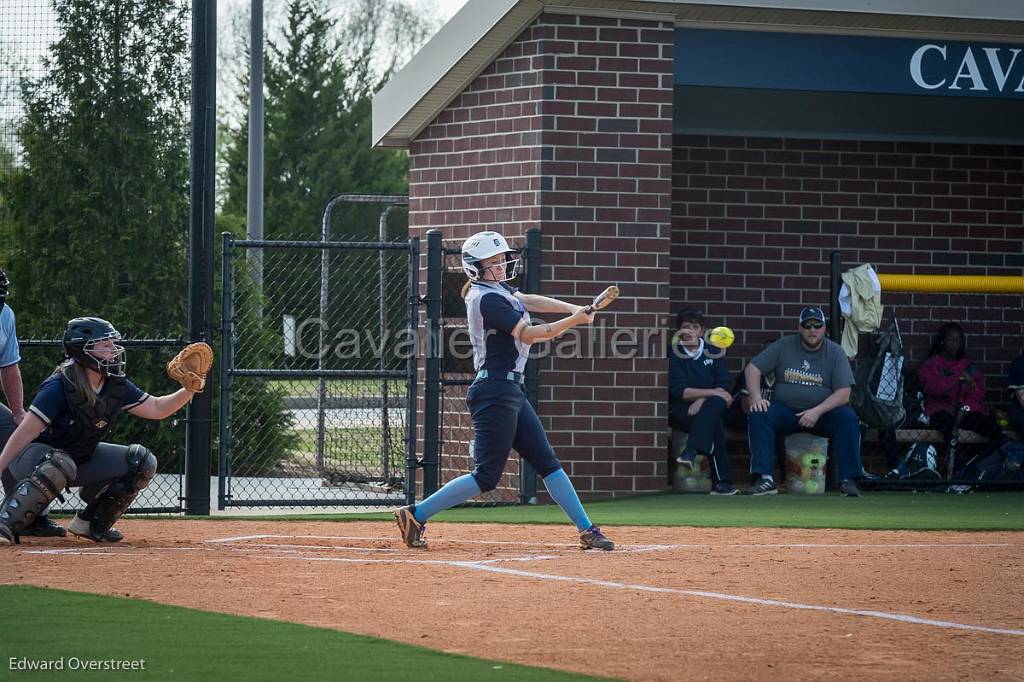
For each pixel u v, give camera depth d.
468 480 26.83
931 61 43.06
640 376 41.50
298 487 45.72
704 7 40.53
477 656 16.66
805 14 41.09
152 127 45.09
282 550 26.86
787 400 42.31
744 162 49.34
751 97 47.41
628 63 41.22
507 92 41.50
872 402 43.22
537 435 27.12
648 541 28.95
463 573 23.36
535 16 40.69
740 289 49.41
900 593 21.89
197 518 35.31
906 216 50.28
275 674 15.45
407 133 44.28
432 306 38.88
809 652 17.23
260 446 50.12
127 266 45.53
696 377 42.50
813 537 29.89
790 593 21.70
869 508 37.19
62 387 26.50
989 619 19.69
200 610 19.44
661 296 41.56
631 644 17.53
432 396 39.03
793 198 49.62
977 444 44.75
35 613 18.95
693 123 48.50
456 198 42.78
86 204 44.91
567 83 40.78
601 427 41.25
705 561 25.33
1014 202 50.91
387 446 45.16
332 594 21.00
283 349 51.09
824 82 42.78
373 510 38.94
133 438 45.97
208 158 36.66
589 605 20.30
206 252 36.81
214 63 36.91
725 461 42.25
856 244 50.03
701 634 18.25
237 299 49.44
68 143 44.50
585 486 41.16
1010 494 41.81
